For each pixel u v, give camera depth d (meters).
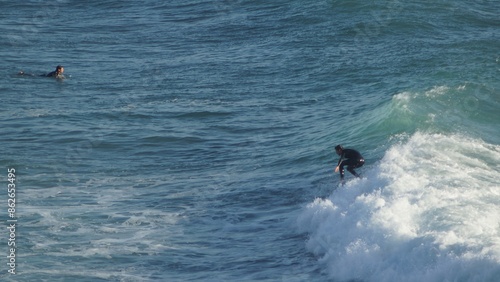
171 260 60.41
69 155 88.62
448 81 109.44
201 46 150.38
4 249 62.06
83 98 115.00
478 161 73.50
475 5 165.75
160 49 150.62
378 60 126.38
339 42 141.88
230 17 171.75
